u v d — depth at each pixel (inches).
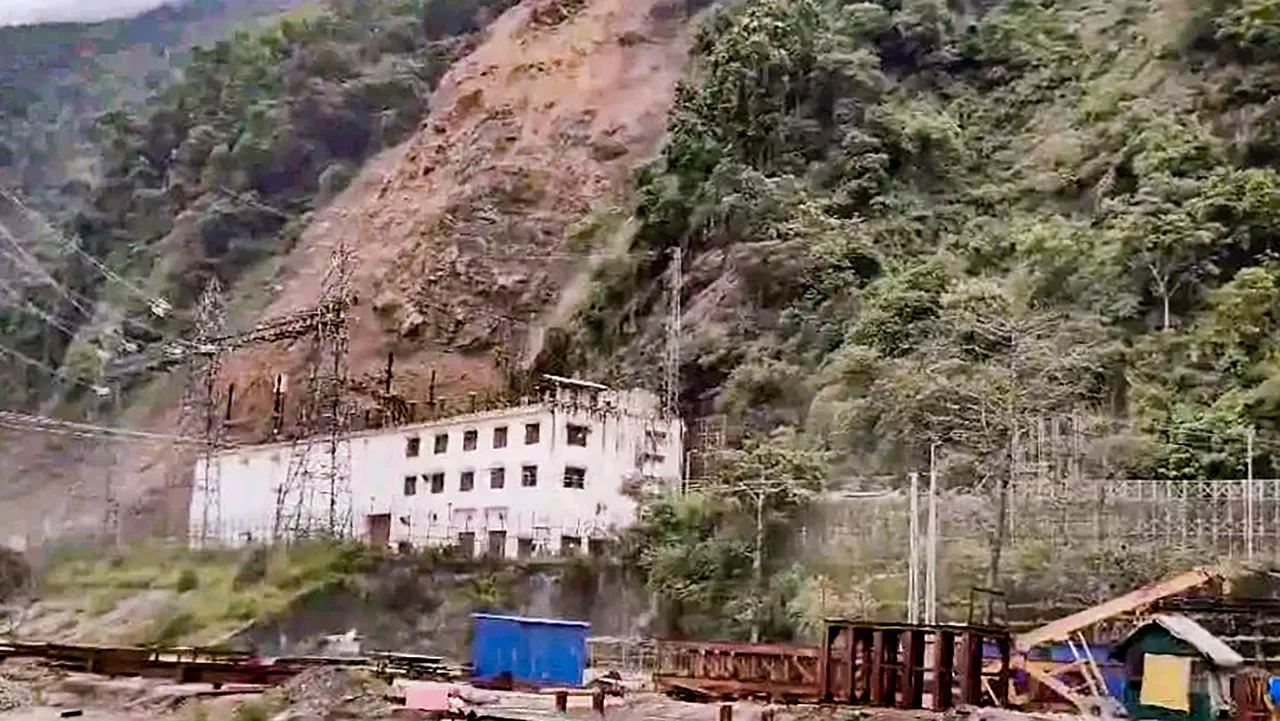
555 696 1567.4
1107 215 3248.0
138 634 3046.3
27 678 1942.7
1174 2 3826.3
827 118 3905.0
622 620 2753.4
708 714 1434.5
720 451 3075.8
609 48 5831.7
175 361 5388.8
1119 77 3762.3
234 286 5762.8
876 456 2741.1
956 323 2925.7
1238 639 1552.7
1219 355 2716.5
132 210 6373.0
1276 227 2930.6
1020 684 1508.4
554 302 4712.1
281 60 6633.9
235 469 3897.6
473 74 6112.2
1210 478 2375.7
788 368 3243.1
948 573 2299.5
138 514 4520.2
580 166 5231.3
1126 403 2701.8
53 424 4950.8
